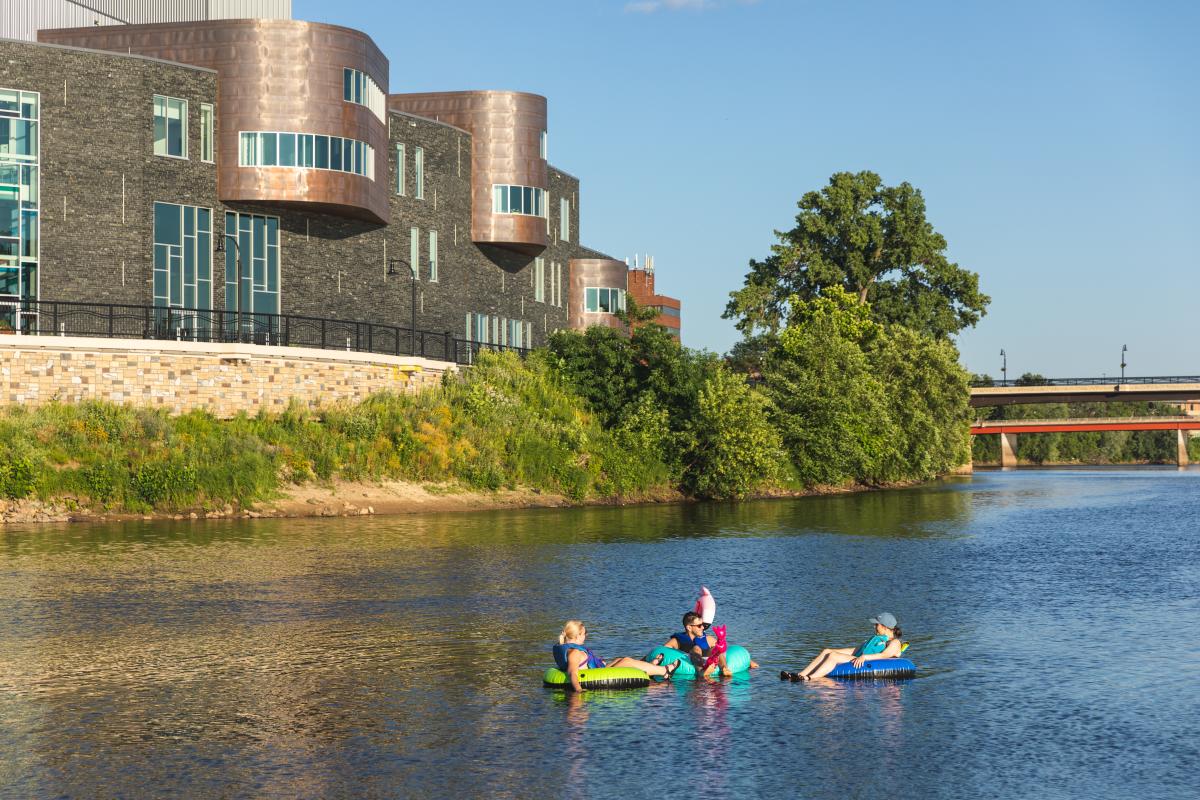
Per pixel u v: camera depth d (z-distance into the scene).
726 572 36.12
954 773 16.92
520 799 15.85
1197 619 28.38
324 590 32.06
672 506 63.91
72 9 77.25
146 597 30.78
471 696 20.95
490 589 32.41
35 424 49.91
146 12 83.00
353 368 60.91
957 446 102.06
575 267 96.50
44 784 16.41
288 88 64.00
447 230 78.56
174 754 17.66
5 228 58.03
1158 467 194.50
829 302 99.00
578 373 71.69
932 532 49.84
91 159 59.84
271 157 63.84
